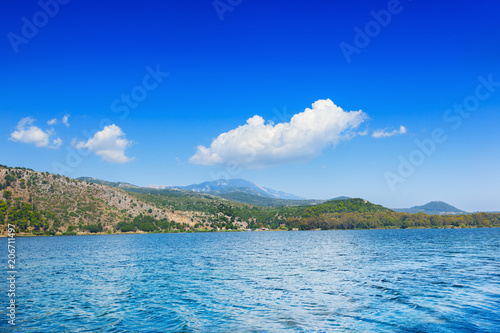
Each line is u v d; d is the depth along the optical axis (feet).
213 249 307.37
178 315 72.64
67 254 262.47
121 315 73.41
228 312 74.28
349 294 90.79
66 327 65.26
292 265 163.22
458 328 60.34
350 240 431.43
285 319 67.92
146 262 189.57
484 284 103.65
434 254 211.00
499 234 549.54
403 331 59.06
